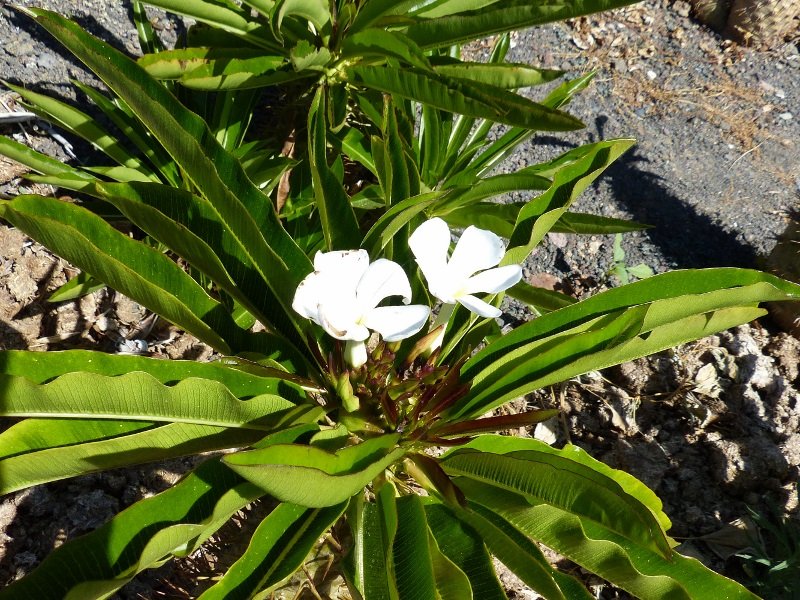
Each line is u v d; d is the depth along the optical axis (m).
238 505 0.49
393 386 0.58
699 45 1.32
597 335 0.56
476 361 0.65
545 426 0.89
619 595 0.81
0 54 0.94
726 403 0.92
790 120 1.25
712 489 0.87
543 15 0.74
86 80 0.98
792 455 0.89
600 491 0.51
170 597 0.69
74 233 0.48
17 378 0.45
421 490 0.77
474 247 0.52
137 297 0.54
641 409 0.92
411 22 0.81
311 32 0.86
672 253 1.08
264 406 0.54
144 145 0.84
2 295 0.83
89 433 0.52
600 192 1.13
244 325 0.80
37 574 0.45
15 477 0.47
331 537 0.69
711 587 0.54
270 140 0.92
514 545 0.55
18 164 0.90
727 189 1.15
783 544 0.79
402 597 0.51
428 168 0.90
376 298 0.48
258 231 0.56
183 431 0.52
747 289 0.57
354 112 0.95
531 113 0.67
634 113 1.21
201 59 0.78
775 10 1.27
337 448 0.55
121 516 0.49
